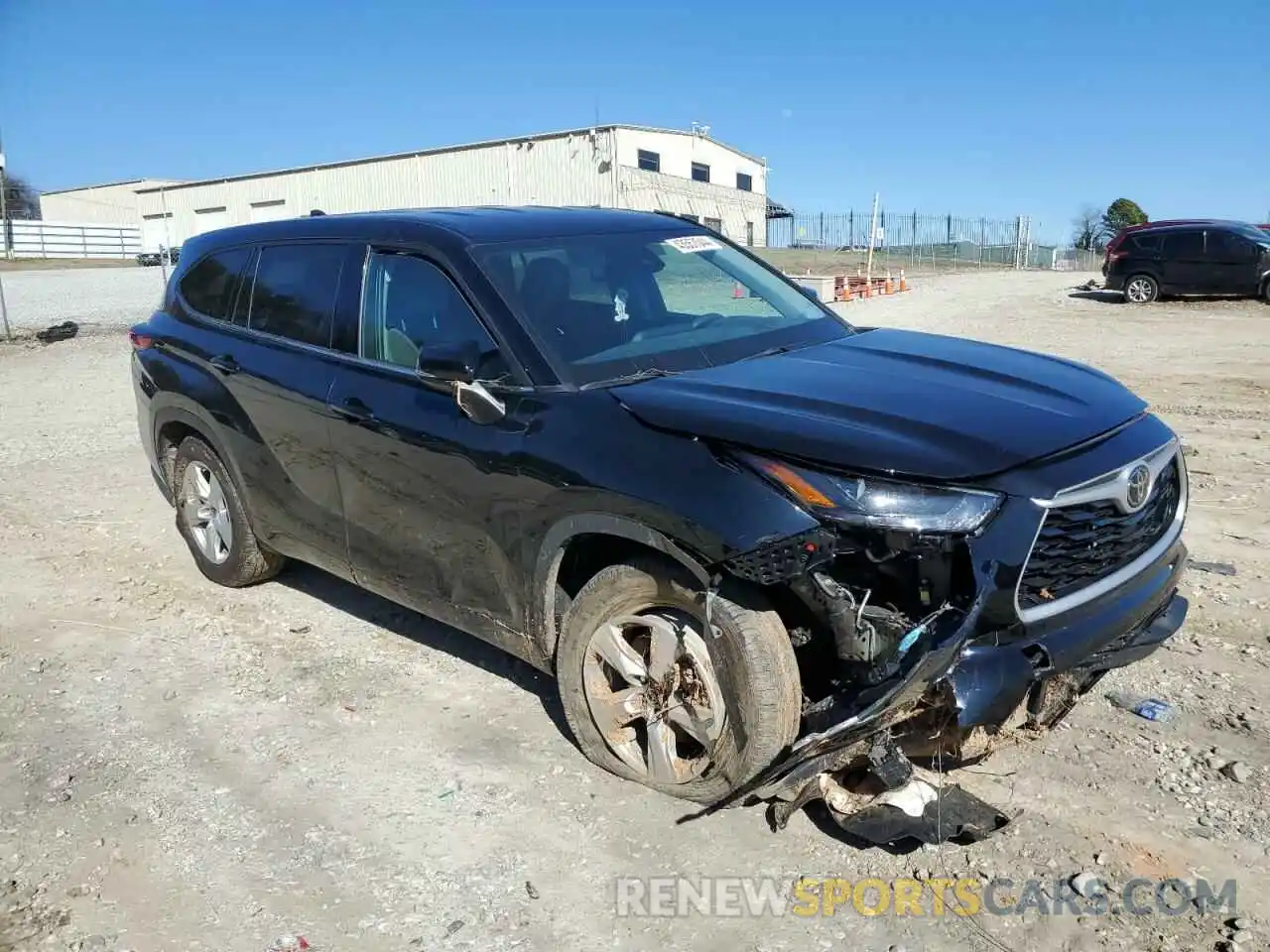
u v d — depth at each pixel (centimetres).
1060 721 349
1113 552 315
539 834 333
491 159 4597
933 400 326
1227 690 401
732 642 305
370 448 411
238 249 524
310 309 460
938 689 284
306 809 350
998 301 2338
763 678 302
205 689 439
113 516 691
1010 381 354
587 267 418
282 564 550
